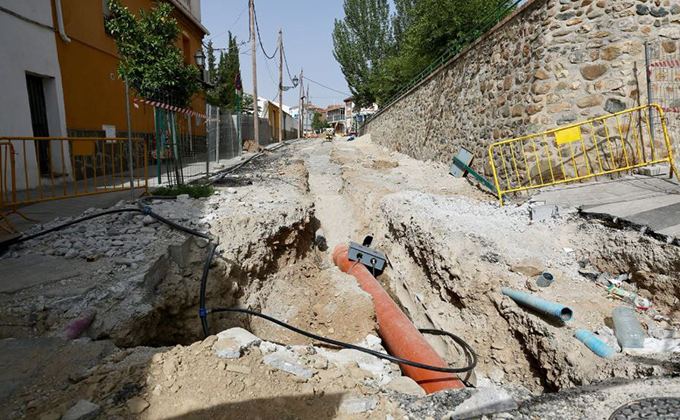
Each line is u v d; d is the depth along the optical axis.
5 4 7.94
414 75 18.39
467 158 9.64
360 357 3.67
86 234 5.30
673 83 6.40
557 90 6.90
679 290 3.77
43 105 9.45
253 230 6.18
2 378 2.54
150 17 9.15
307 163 15.98
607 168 6.70
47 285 3.90
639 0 6.38
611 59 6.57
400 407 2.57
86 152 6.46
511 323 4.29
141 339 3.81
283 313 6.06
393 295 7.13
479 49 9.45
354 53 33.16
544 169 7.07
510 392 2.80
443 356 5.00
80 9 10.51
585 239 5.13
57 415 2.18
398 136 17.91
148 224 5.77
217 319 4.91
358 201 10.00
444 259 5.47
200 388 2.47
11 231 5.20
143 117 13.95
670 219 4.55
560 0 6.75
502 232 5.77
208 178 10.47
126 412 2.24
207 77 18.73
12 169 5.45
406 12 30.72
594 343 3.40
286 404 2.45
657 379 2.63
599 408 2.38
